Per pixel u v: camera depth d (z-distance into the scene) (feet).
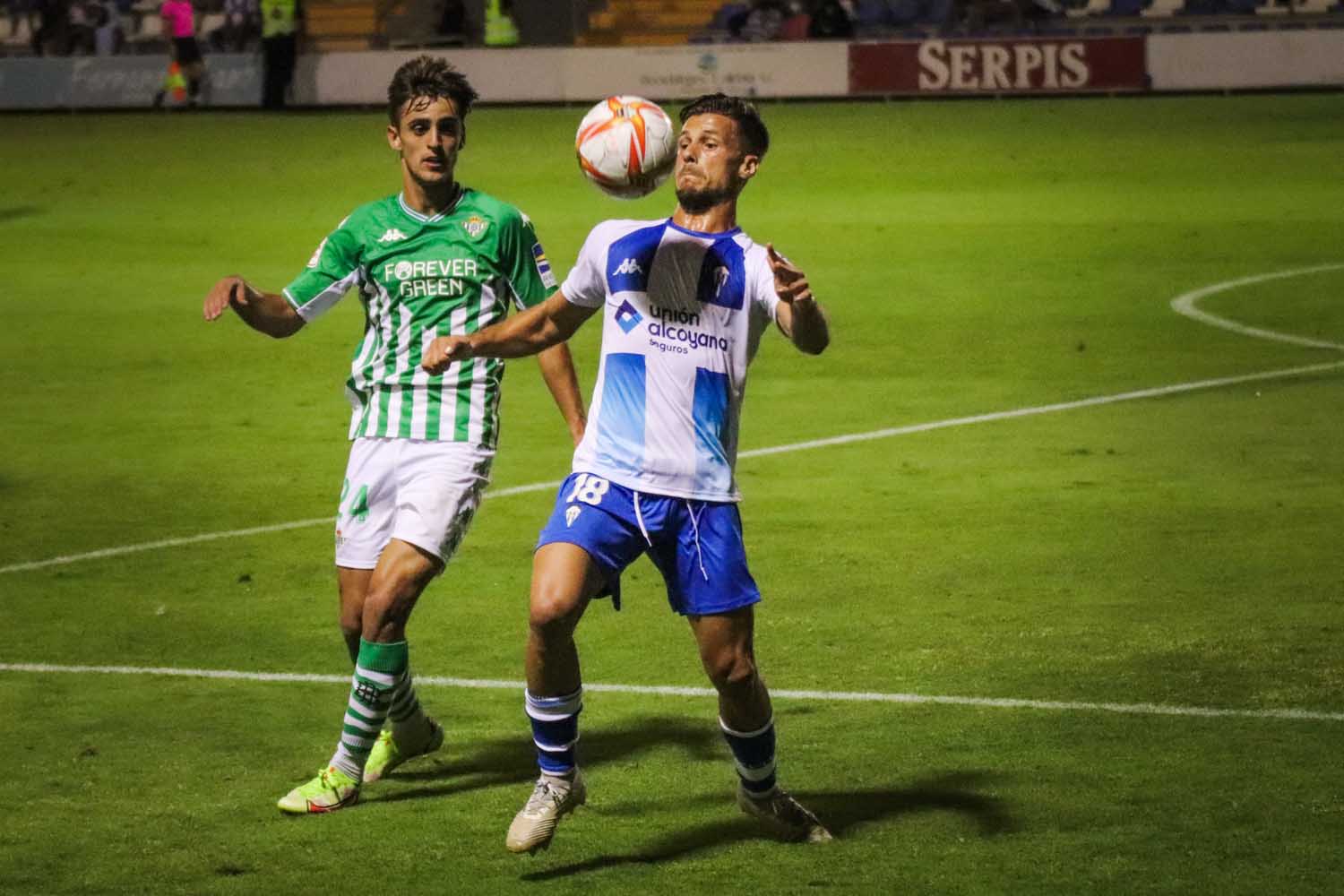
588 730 70.54
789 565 94.48
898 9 421.59
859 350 159.22
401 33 444.55
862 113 363.56
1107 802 61.41
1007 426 129.29
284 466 121.60
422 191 65.46
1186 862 56.13
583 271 56.59
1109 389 141.18
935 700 72.74
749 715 56.90
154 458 124.47
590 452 56.39
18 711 73.36
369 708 62.28
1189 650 78.38
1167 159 287.07
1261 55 379.55
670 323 55.31
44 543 102.27
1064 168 280.51
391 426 64.80
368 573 65.67
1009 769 64.85
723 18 440.86
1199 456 117.91
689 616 56.44
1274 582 88.84
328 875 56.49
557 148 314.76
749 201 255.29
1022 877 55.26
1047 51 385.91
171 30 404.16
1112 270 198.18
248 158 313.94
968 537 99.45
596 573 55.52
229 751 68.49
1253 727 68.59
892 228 229.86
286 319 65.41
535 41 442.91
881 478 114.62
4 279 205.05
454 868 57.00
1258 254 205.98
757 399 140.97
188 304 188.24
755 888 54.90
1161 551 95.25
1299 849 57.00
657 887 55.11
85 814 61.93
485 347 57.26
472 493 64.80
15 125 380.99
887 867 56.34
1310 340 159.02
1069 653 78.38
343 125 363.35
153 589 92.38
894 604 86.84
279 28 401.49
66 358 162.30
